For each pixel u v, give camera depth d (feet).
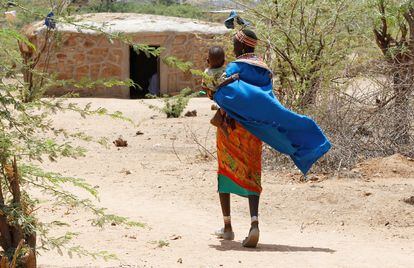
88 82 16.60
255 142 22.91
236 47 23.30
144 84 93.50
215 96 22.75
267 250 22.68
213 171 36.14
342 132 37.04
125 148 44.06
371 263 21.27
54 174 17.11
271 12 40.93
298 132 22.61
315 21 40.47
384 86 38.52
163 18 86.38
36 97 16.31
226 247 22.93
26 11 15.69
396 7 41.70
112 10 115.65
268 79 23.06
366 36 41.50
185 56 83.61
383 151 37.78
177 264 20.52
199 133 49.96
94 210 17.01
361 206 28.86
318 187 31.24
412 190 30.58
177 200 30.76
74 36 79.97
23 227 15.90
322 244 24.20
